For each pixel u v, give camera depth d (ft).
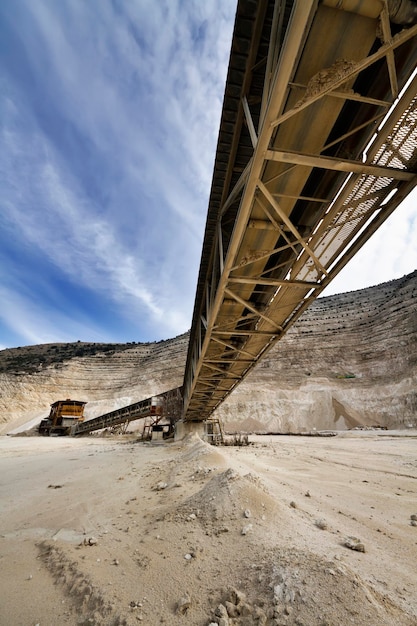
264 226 31.01
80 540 15.25
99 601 9.55
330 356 219.61
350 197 27.94
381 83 20.95
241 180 28.12
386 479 29.55
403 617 7.80
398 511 18.74
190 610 8.79
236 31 22.94
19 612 9.48
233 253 31.68
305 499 21.29
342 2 16.43
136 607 9.12
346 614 7.71
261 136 21.12
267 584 9.25
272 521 14.74
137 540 14.69
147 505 21.21
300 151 24.25
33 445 94.17
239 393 194.90
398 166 23.91
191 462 37.29
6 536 16.49
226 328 49.83
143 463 45.03
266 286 41.16
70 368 291.79
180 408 111.55
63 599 10.10
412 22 17.33
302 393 185.06
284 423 167.43
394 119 20.58
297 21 15.87
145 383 252.01
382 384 172.35
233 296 38.34
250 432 161.07
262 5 21.26
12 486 30.86
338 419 160.66
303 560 10.07
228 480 18.61
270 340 53.93
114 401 232.12
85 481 32.12
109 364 307.99
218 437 94.38
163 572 11.20
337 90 19.67
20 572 12.15
